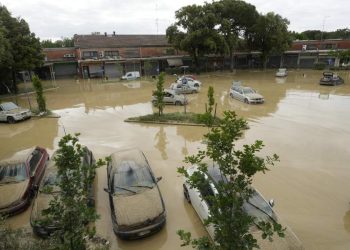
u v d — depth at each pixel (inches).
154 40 2240.4
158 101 807.1
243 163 162.6
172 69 2073.1
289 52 2310.5
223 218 160.9
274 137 629.6
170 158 538.0
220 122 181.5
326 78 1393.9
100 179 455.8
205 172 184.4
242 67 2464.3
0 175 397.7
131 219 310.3
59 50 2030.0
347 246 303.4
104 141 640.4
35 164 443.8
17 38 1242.6
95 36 2107.5
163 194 409.1
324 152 541.3
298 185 423.8
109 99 1160.8
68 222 197.9
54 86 1593.3
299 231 326.0
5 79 1337.4
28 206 385.1
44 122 824.9
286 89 1300.4
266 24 1993.1
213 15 1784.0
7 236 289.3
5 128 783.1
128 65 2070.6
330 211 362.0
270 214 295.4
